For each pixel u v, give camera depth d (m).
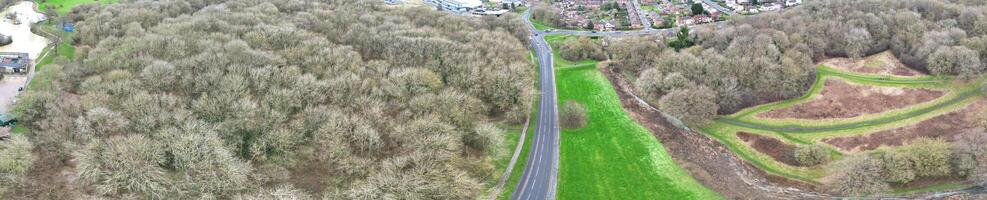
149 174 122.94
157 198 121.94
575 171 167.88
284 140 141.25
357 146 148.00
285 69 182.00
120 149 126.81
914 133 181.88
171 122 145.00
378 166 140.38
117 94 160.25
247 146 144.25
